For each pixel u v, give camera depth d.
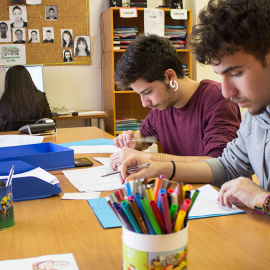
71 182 1.25
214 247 0.76
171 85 1.52
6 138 2.13
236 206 1.01
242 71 0.84
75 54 3.92
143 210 0.56
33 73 3.51
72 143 2.00
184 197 0.60
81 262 0.71
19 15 3.71
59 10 3.81
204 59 0.89
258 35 0.80
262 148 1.11
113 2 3.72
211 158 1.37
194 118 1.63
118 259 0.72
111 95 3.74
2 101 3.03
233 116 1.53
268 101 0.87
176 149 1.79
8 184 0.91
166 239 0.57
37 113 3.06
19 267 0.69
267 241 0.79
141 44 1.45
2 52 3.72
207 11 0.88
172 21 4.07
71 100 3.98
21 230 0.87
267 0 0.80
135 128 3.79
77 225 0.90
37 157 1.40
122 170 1.19
